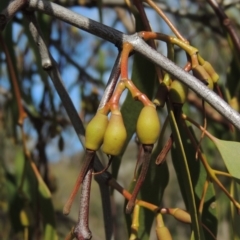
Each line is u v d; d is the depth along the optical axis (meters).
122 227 0.77
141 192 0.29
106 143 0.21
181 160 0.25
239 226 0.28
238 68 0.34
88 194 0.22
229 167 0.24
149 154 0.21
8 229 0.49
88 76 0.49
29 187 0.37
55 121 0.40
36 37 0.27
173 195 0.79
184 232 0.71
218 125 0.49
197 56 0.25
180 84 0.24
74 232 0.22
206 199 0.28
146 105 0.22
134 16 0.29
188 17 0.51
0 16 0.26
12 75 0.33
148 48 0.23
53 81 0.27
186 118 0.25
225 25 0.33
